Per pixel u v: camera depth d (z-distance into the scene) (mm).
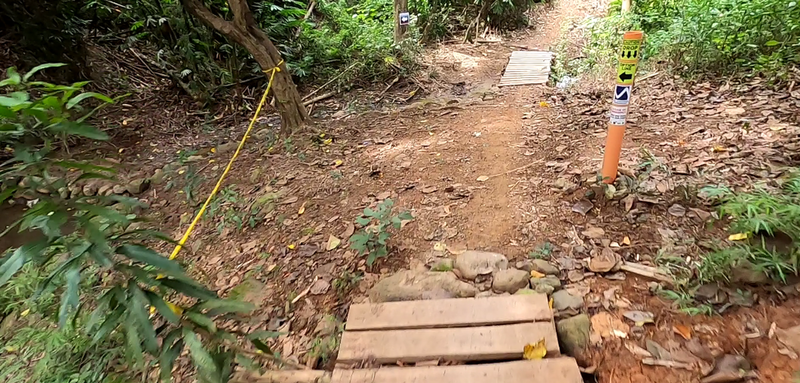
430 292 2393
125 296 1524
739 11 4836
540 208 2961
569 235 2678
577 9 11102
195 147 5320
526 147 3932
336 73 6996
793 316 1961
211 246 3336
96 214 1482
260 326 2467
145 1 6148
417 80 6711
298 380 2047
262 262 2967
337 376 2008
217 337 1740
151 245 3537
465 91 6336
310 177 3918
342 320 2373
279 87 4805
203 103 6324
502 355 2004
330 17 8797
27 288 3170
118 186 4410
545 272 2426
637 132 3826
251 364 1843
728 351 1900
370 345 2131
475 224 2922
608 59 6047
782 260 2121
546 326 2082
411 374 1961
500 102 5480
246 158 4660
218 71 6594
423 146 4262
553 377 1861
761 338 1914
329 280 2646
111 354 2461
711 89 4426
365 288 2529
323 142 4656
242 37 4551
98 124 5586
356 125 5164
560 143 3895
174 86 6648
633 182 2922
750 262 2141
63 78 5867
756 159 3031
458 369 1952
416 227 2965
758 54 4535
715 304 2098
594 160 3430
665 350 1943
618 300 2211
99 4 6531
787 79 4129
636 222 2668
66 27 5844
